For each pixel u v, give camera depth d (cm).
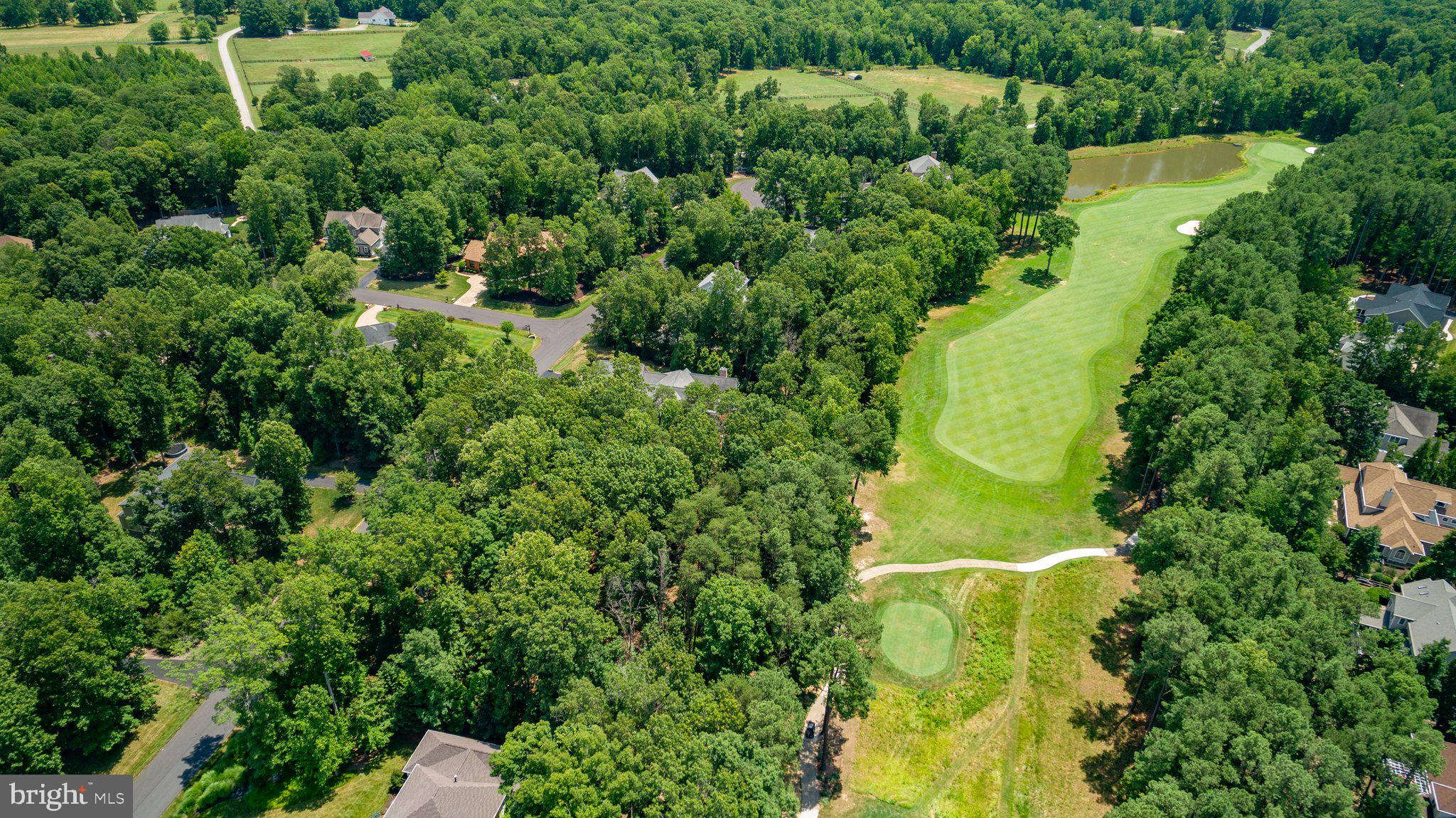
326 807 8175
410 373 14625
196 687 7812
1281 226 17850
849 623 8681
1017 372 16138
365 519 11394
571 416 11931
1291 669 8150
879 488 13150
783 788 7638
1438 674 9012
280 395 14275
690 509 9894
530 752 7406
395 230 19438
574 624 8412
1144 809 7012
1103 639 10381
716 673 8969
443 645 8900
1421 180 19700
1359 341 15100
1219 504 10831
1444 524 11819
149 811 8256
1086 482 13212
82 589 8969
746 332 15562
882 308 15375
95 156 19625
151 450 13912
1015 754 9062
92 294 16100
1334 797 6762
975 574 11444
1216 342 13438
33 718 8281
